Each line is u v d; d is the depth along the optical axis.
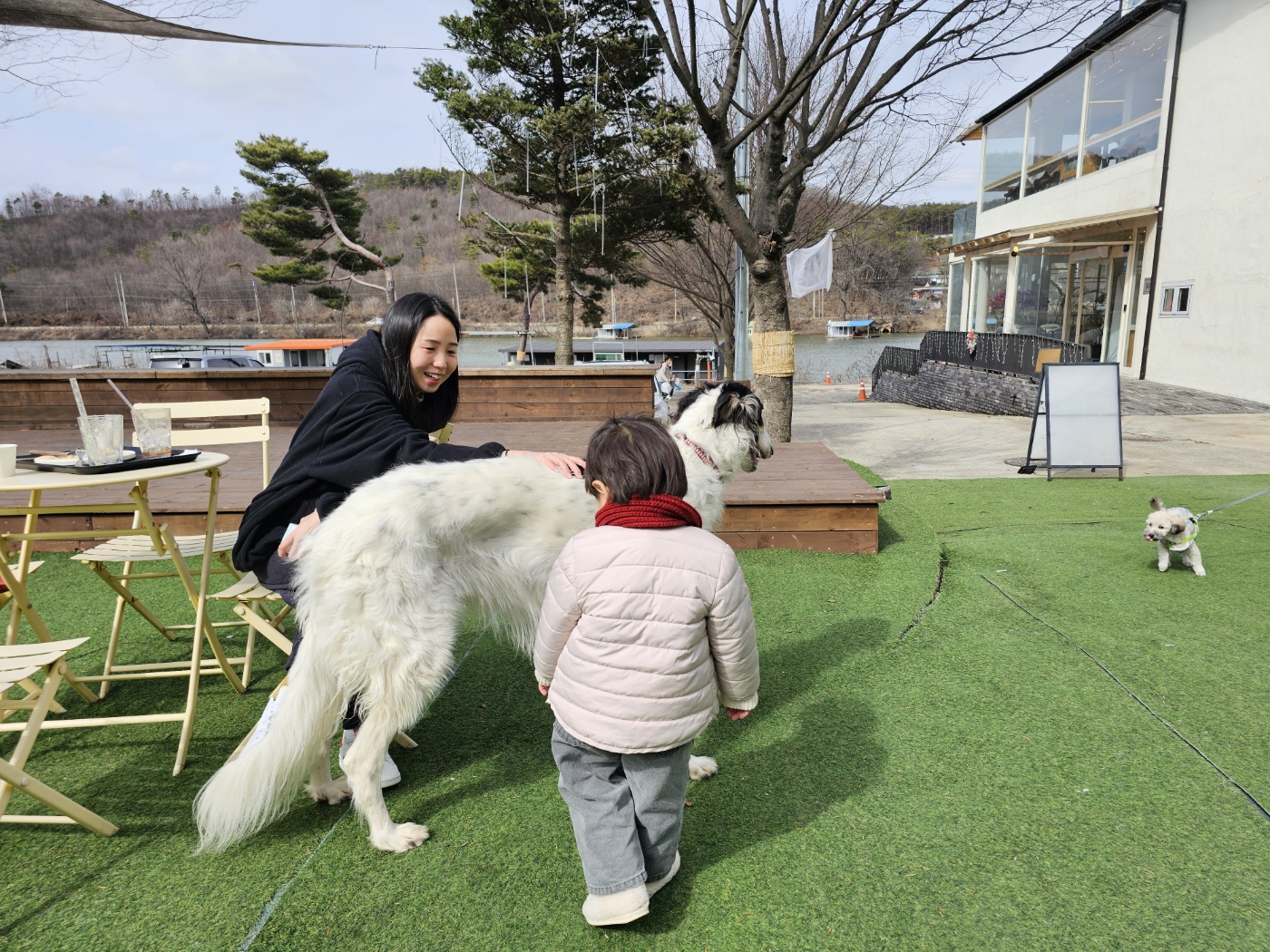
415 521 2.21
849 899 1.97
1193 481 7.44
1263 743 2.67
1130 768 2.53
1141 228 15.62
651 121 8.55
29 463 2.70
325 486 2.41
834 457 6.33
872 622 3.79
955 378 16.19
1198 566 4.47
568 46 16.52
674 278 20.59
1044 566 4.70
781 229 8.05
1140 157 15.22
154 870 2.09
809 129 8.30
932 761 2.61
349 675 2.10
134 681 3.29
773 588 4.26
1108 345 16.92
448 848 2.18
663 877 1.94
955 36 6.62
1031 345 14.37
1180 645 3.50
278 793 2.06
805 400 21.31
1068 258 18.09
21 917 1.90
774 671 3.31
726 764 2.62
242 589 2.80
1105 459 7.62
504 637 3.70
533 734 2.85
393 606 2.14
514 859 2.13
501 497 2.41
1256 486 7.08
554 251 24.44
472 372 9.47
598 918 1.80
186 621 3.88
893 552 4.86
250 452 7.52
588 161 17.45
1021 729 2.79
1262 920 1.87
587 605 1.80
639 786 1.85
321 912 1.93
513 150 17.92
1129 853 2.12
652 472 1.85
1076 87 17.28
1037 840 2.19
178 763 2.57
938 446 10.27
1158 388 13.98
